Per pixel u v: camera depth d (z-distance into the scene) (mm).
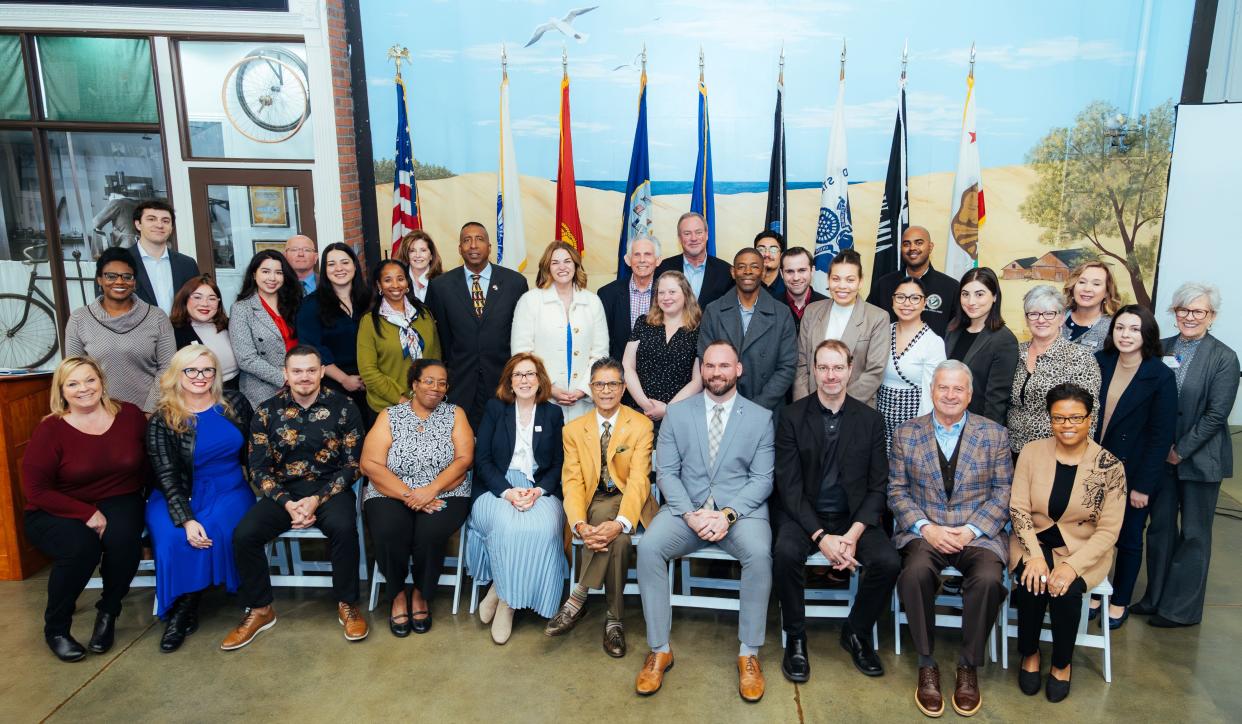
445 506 3209
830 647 3039
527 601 3020
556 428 3314
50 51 5141
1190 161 4645
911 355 3322
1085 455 2738
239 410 3369
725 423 3127
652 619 2795
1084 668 2859
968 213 5160
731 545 2906
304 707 2652
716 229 5480
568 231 5285
